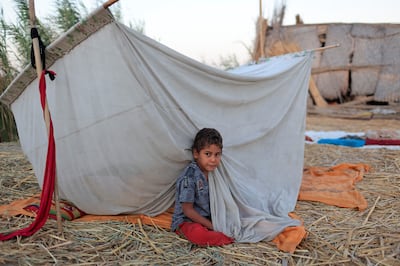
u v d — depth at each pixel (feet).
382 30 33.19
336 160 16.57
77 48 8.39
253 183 10.36
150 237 8.48
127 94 8.40
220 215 8.55
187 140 8.98
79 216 9.63
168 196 9.40
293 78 12.34
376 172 14.49
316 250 8.13
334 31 34.14
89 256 7.54
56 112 9.02
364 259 7.82
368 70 33.37
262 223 8.64
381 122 29.48
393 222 9.59
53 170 8.09
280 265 7.43
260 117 10.97
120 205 9.43
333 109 33.55
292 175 11.91
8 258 7.25
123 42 8.07
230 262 7.48
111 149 8.80
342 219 9.84
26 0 10.15
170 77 8.73
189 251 7.92
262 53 18.56
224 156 9.55
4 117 21.29
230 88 10.01
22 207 9.95
